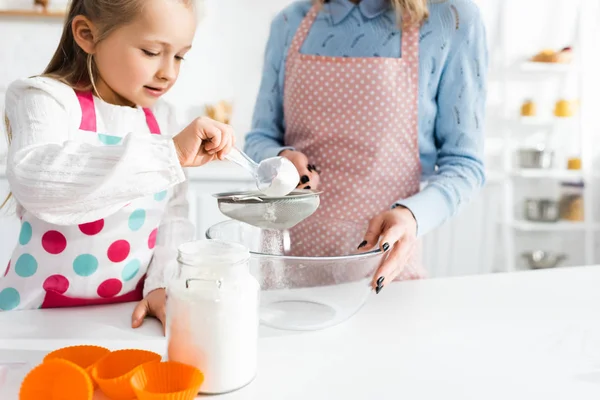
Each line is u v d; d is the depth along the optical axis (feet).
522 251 10.19
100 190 2.42
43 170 2.45
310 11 4.35
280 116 4.66
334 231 3.53
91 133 3.17
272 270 2.63
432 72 4.07
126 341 2.57
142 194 2.49
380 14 4.11
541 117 9.59
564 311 3.00
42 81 3.06
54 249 3.22
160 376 1.96
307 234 3.64
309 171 3.70
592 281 3.55
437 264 9.64
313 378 2.19
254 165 2.75
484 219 9.63
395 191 4.21
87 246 3.24
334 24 4.22
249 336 2.10
